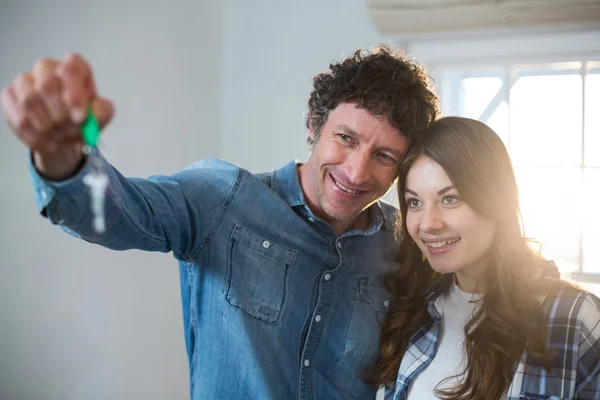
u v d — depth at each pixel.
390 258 1.51
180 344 2.42
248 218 1.35
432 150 1.26
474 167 1.24
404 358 1.41
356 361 1.44
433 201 1.28
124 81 2.18
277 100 2.43
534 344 1.24
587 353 1.21
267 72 2.44
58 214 0.87
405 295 1.47
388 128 1.27
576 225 2.18
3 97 0.67
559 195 2.19
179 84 2.36
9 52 2.00
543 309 1.27
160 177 1.30
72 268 2.13
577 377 1.22
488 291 1.32
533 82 2.18
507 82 2.20
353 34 2.31
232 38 2.48
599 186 2.14
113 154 2.14
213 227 1.32
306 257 1.40
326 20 2.34
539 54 2.12
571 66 2.12
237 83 2.48
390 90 1.27
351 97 1.26
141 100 2.23
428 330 1.42
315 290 1.40
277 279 1.36
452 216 1.27
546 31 2.08
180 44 2.36
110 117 0.68
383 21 2.17
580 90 2.12
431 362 1.38
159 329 2.35
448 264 1.29
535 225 2.23
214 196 1.33
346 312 1.43
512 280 1.29
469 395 1.26
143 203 1.12
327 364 1.41
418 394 1.36
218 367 1.34
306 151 2.41
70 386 2.14
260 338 1.33
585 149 2.14
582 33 2.05
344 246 1.44
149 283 2.31
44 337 2.10
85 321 2.16
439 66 2.25
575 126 2.15
